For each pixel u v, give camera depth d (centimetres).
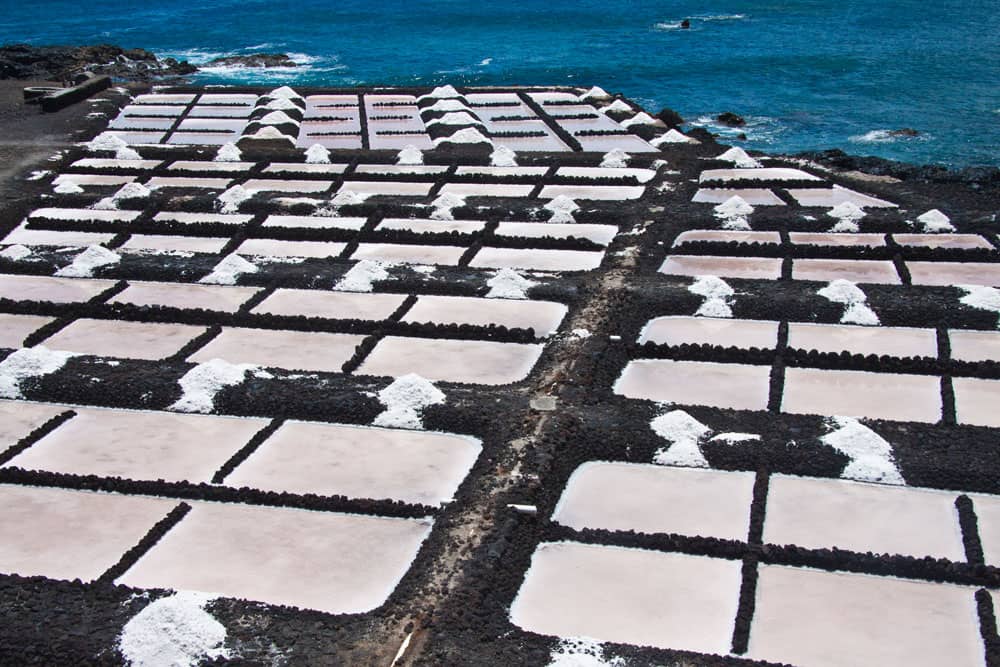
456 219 3394
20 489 1983
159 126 4825
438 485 1961
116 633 1548
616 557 1753
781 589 1661
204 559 1761
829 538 1786
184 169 4016
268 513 1888
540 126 4769
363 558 1756
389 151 4197
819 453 1998
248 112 5169
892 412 2184
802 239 3156
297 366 2442
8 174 3941
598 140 4438
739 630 1556
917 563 1691
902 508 1864
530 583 1697
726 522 1841
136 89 5747
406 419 2167
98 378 2348
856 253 3014
